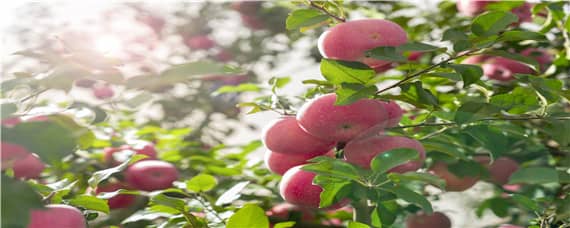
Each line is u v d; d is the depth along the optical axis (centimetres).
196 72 74
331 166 112
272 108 138
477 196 176
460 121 131
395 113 128
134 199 185
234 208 148
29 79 96
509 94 143
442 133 148
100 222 181
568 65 187
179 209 132
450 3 225
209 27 378
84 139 106
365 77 116
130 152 183
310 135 124
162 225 142
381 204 137
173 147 228
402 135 139
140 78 79
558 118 137
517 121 161
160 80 76
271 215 188
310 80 128
